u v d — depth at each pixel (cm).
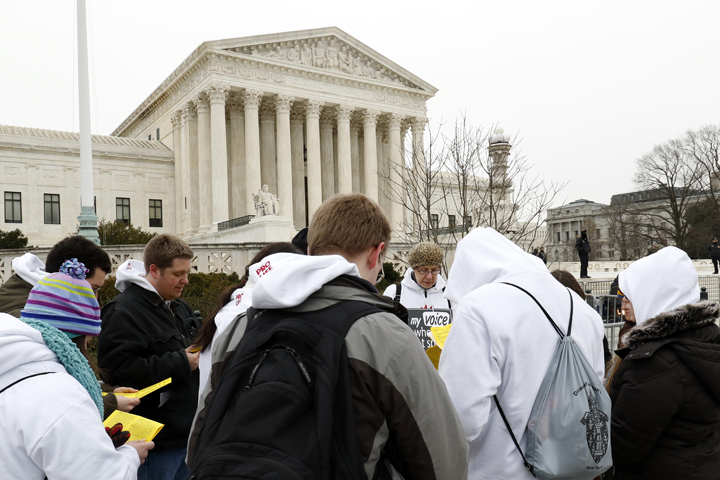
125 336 441
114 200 5131
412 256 639
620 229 7100
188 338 554
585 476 279
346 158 5259
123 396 378
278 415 195
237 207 5134
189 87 5069
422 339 602
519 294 304
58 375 237
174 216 5409
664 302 370
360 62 5497
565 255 9019
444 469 222
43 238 4778
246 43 4728
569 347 294
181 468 467
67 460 221
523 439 287
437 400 224
